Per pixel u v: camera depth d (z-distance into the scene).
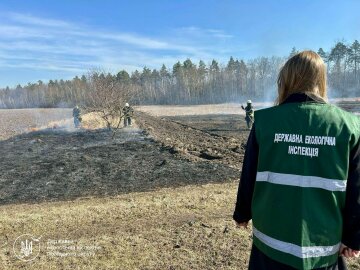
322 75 2.03
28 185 10.66
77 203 8.51
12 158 14.87
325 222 1.80
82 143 18.08
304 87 2.00
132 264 4.71
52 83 116.75
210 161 12.63
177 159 13.14
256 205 2.00
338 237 1.84
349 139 1.81
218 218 6.34
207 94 97.81
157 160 13.16
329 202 1.80
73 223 6.58
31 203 8.89
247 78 96.38
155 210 7.09
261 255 1.99
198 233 5.58
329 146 1.82
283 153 1.89
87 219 6.77
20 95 113.19
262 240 1.97
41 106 106.62
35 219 6.83
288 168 1.87
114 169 12.09
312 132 1.85
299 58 2.03
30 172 12.24
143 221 6.50
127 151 15.24
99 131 22.53
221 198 7.67
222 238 5.33
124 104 23.67
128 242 5.42
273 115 1.98
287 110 1.95
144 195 8.71
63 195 9.48
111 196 9.05
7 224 6.60
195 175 10.77
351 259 4.51
